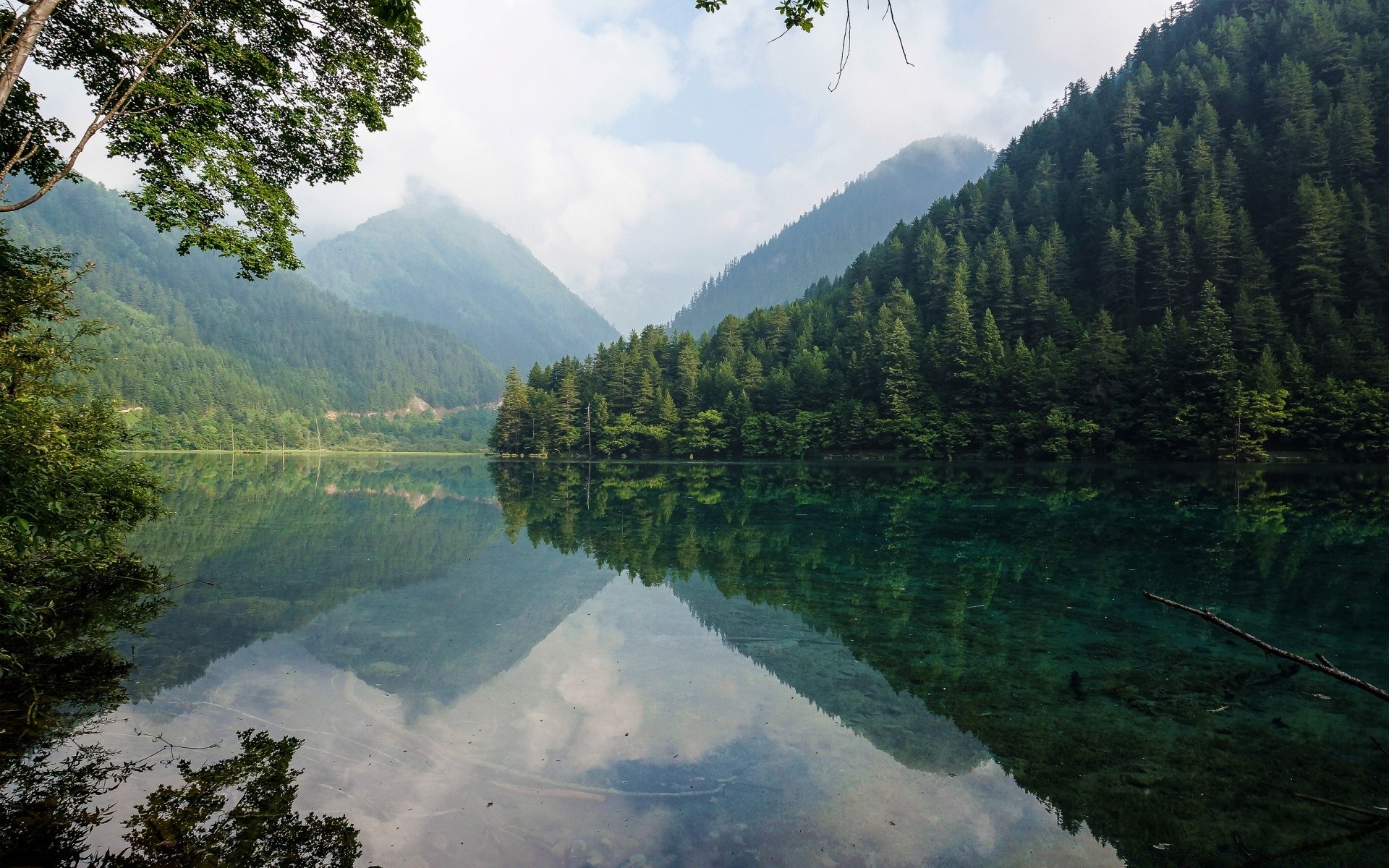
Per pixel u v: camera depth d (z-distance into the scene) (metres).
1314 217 69.25
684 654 7.84
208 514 20.86
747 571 12.83
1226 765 5.12
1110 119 123.94
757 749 5.34
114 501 9.84
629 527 19.31
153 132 8.97
